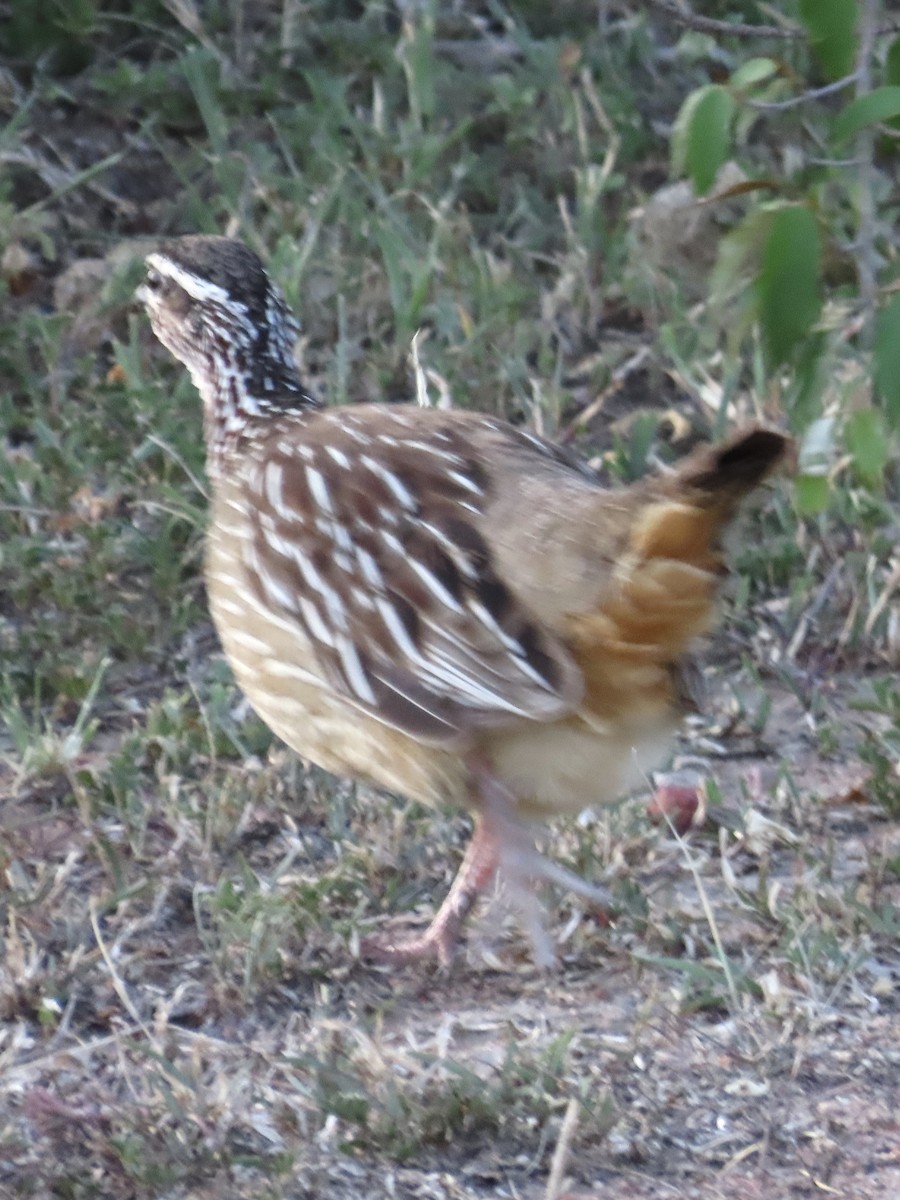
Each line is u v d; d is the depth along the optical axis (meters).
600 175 12.82
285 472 7.93
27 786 9.03
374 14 14.52
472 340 11.70
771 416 11.11
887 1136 7.06
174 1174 6.75
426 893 8.46
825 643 10.10
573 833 8.55
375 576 7.47
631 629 6.94
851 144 9.57
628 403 11.95
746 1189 6.81
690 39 14.09
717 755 9.42
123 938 8.05
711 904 8.30
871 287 7.46
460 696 7.27
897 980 7.84
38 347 12.11
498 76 14.04
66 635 10.05
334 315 12.19
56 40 14.34
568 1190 6.78
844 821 8.89
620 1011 7.73
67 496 10.84
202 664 10.02
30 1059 7.46
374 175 12.83
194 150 13.46
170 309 8.89
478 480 7.49
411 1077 7.22
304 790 8.98
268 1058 7.39
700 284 12.40
